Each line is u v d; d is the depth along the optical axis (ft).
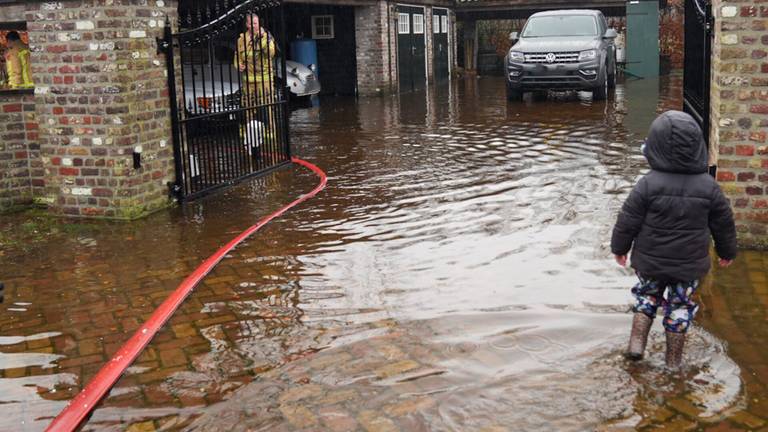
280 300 15.33
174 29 24.32
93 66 21.88
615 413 10.46
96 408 11.16
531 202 22.66
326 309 14.73
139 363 12.67
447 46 84.89
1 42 24.63
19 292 16.49
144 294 16.07
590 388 11.16
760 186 17.76
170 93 24.02
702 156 11.49
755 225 17.95
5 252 19.62
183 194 24.67
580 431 10.02
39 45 22.35
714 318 13.80
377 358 12.41
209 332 13.87
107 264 18.30
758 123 17.56
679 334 11.66
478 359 12.24
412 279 16.28
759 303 14.48
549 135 36.60
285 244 19.35
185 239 20.25
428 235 19.62
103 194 22.52
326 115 50.85
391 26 66.74
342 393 11.27
